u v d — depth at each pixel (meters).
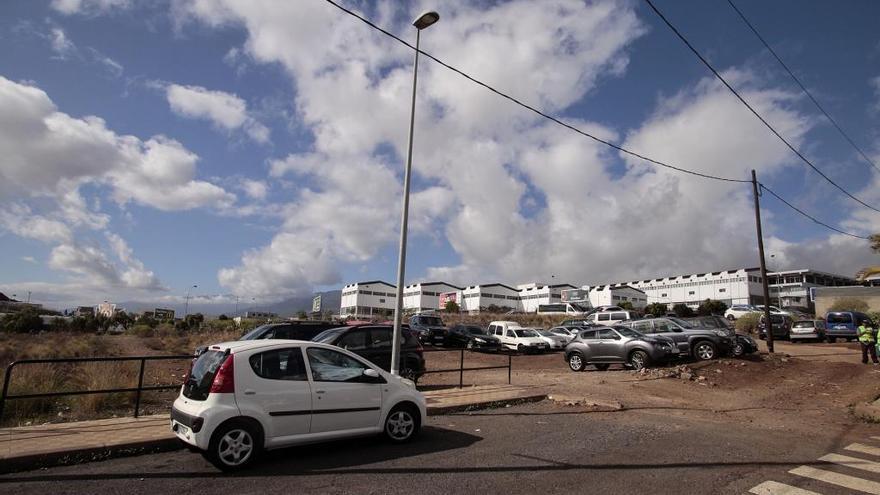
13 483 5.53
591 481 5.90
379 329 13.20
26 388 9.86
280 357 6.66
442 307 85.62
